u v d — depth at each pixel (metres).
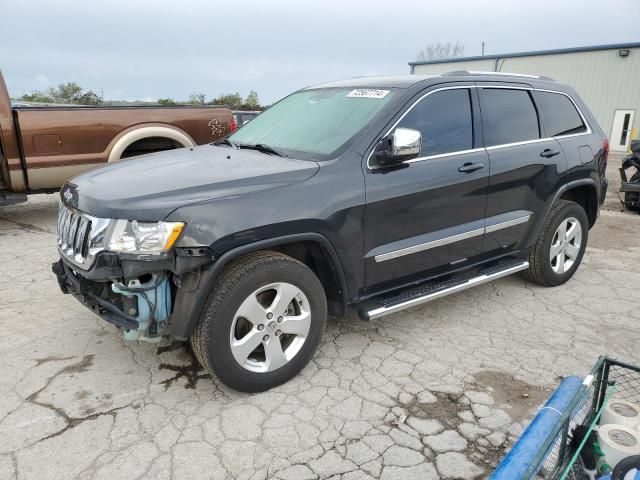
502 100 4.25
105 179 3.20
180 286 2.82
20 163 6.41
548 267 4.78
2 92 6.21
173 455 2.60
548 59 28.50
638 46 25.19
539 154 4.36
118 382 3.22
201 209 2.76
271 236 2.93
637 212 8.88
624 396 2.80
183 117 7.30
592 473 2.22
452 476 2.52
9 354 3.51
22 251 5.77
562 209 4.70
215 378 3.10
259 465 2.55
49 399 3.03
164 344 3.67
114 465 2.53
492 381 3.34
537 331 4.05
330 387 3.22
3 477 2.43
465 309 4.44
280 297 3.04
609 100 26.52
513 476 1.91
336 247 3.20
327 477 2.49
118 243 2.73
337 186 3.19
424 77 3.90
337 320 4.17
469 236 3.93
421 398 3.14
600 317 4.33
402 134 3.24
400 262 3.56
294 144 3.68
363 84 4.07
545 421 2.21
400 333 3.97
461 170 3.77
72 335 3.79
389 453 2.66
